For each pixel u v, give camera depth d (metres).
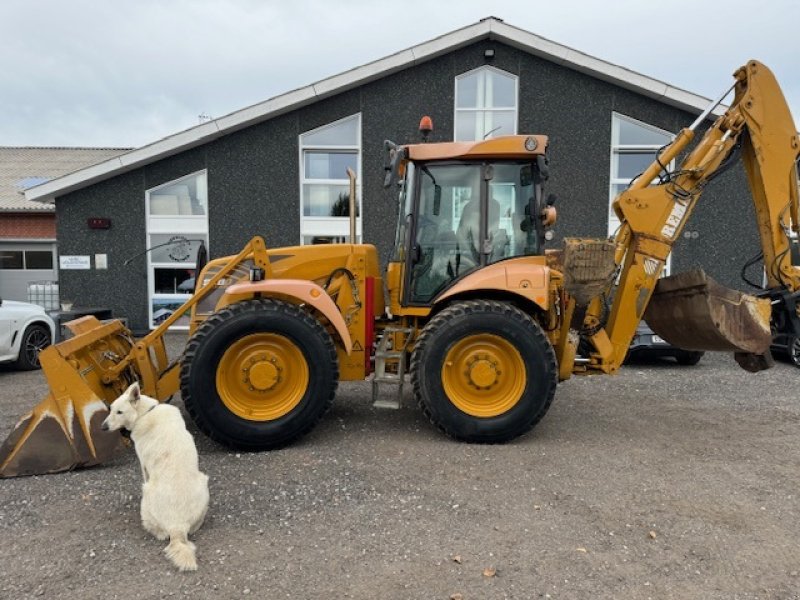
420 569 2.87
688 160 5.27
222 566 2.90
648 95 11.62
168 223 12.16
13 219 18.39
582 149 11.91
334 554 3.02
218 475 4.11
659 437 5.05
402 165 5.60
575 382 7.48
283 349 4.71
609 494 3.79
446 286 5.25
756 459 4.48
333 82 11.59
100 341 4.97
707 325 5.07
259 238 4.98
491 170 5.19
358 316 5.19
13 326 8.39
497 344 4.83
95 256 12.17
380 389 6.96
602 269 4.72
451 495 3.76
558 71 11.82
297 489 3.85
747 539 3.18
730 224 11.87
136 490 3.86
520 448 4.72
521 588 2.71
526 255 5.23
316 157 12.14
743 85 5.29
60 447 4.17
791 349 8.39
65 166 23.91
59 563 2.94
